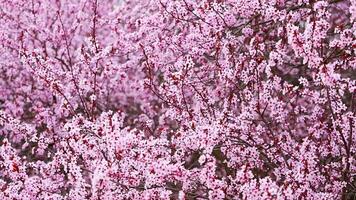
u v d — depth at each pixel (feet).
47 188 21.50
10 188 20.79
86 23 43.09
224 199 19.13
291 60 31.89
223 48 26.84
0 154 21.42
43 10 42.63
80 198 19.47
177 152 21.68
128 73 41.06
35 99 40.34
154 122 39.93
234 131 22.80
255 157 22.97
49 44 41.68
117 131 19.40
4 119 26.30
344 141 21.49
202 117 24.97
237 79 25.89
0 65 40.37
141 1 41.09
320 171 22.24
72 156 21.38
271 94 25.39
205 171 17.90
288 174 20.84
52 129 34.47
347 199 23.62
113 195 19.33
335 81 18.58
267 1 27.12
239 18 29.71
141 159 19.33
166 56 31.30
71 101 32.78
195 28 28.43
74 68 32.94
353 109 24.54
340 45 22.20
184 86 27.66
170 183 21.98
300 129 29.37
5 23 41.09
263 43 26.66
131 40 34.37
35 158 35.50
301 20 26.30
